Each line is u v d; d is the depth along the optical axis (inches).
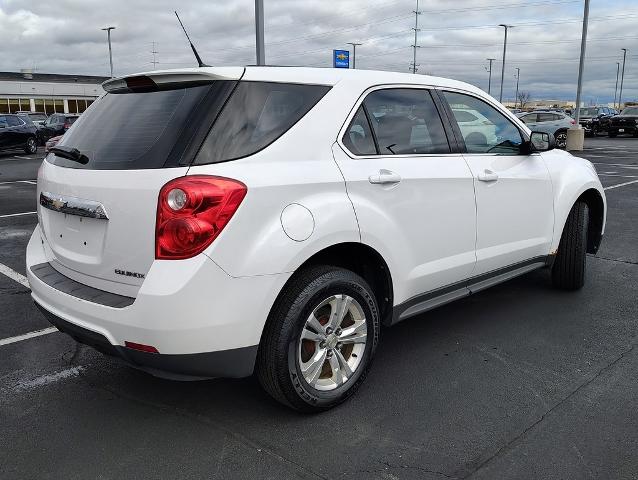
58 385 138.0
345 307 122.5
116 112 123.2
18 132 944.9
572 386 135.1
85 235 116.5
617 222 331.0
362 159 126.0
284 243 108.2
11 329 173.8
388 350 156.4
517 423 119.3
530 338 163.6
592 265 238.4
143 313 101.3
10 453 110.2
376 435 115.3
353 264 133.4
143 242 104.8
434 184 138.7
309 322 117.2
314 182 114.7
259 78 115.8
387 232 127.6
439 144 146.4
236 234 103.4
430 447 111.0
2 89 2329.0
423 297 143.1
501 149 166.2
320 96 122.6
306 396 118.1
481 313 183.6
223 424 120.0
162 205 102.0
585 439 113.1
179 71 114.9
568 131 951.0
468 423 119.4
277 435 115.7
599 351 154.6
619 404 126.4
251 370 110.1
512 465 105.1
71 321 113.3
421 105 144.9
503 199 160.4
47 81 2593.5
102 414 124.6
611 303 191.8
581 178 192.5
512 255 167.8
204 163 104.3
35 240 143.0
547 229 181.2
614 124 1325.0
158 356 103.5
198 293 100.8
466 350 155.8
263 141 111.7
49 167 130.2
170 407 127.3
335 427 118.4
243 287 104.5
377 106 133.9
